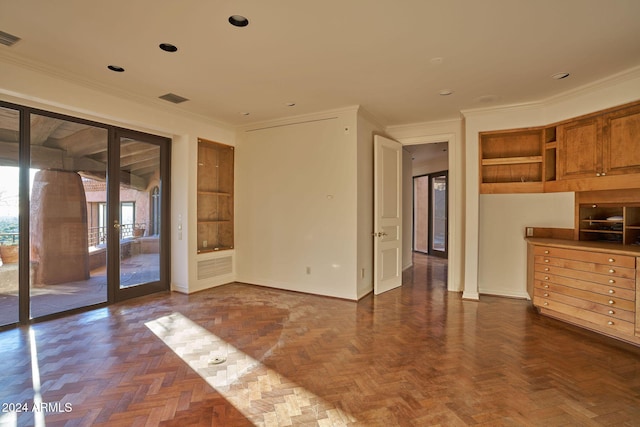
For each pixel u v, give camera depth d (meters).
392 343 2.96
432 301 4.30
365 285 4.61
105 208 4.00
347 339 3.05
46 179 3.47
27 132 3.30
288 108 4.35
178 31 2.48
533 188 4.09
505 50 2.74
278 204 4.91
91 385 2.23
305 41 2.62
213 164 5.25
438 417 1.92
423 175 8.94
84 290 3.80
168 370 2.45
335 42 2.63
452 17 2.27
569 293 3.37
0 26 2.42
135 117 3.96
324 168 4.53
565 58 2.88
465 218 4.52
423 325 3.41
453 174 4.87
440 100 4.01
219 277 5.10
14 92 2.99
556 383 2.29
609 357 2.68
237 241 5.32
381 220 4.70
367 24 2.37
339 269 4.44
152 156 4.52
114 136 4.06
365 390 2.20
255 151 5.11
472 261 4.39
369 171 4.72
